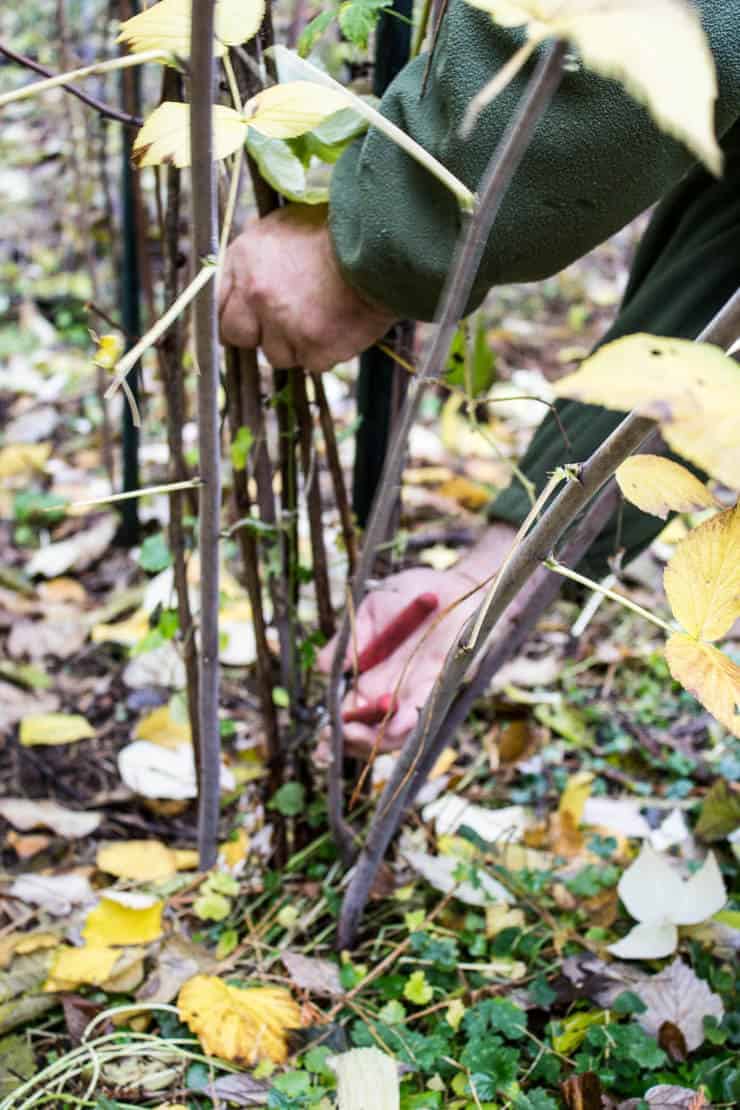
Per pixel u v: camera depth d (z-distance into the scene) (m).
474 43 0.67
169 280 0.91
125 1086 0.89
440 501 1.86
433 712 0.78
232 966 1.00
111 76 2.18
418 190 0.72
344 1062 0.83
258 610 1.00
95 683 1.46
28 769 1.30
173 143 0.59
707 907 1.00
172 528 0.96
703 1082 0.87
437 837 1.14
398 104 0.73
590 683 1.48
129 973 0.97
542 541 0.63
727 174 0.92
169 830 1.21
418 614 0.91
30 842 1.18
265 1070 0.88
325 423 0.94
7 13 3.21
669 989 0.95
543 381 2.23
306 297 0.81
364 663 0.93
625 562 0.99
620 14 0.34
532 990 0.96
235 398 0.93
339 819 1.00
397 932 1.05
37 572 1.67
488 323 2.50
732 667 0.52
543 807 1.25
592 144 0.67
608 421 0.91
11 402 2.18
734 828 1.14
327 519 1.71
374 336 0.84
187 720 1.13
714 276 0.90
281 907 1.07
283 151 0.79
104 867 1.12
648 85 0.32
